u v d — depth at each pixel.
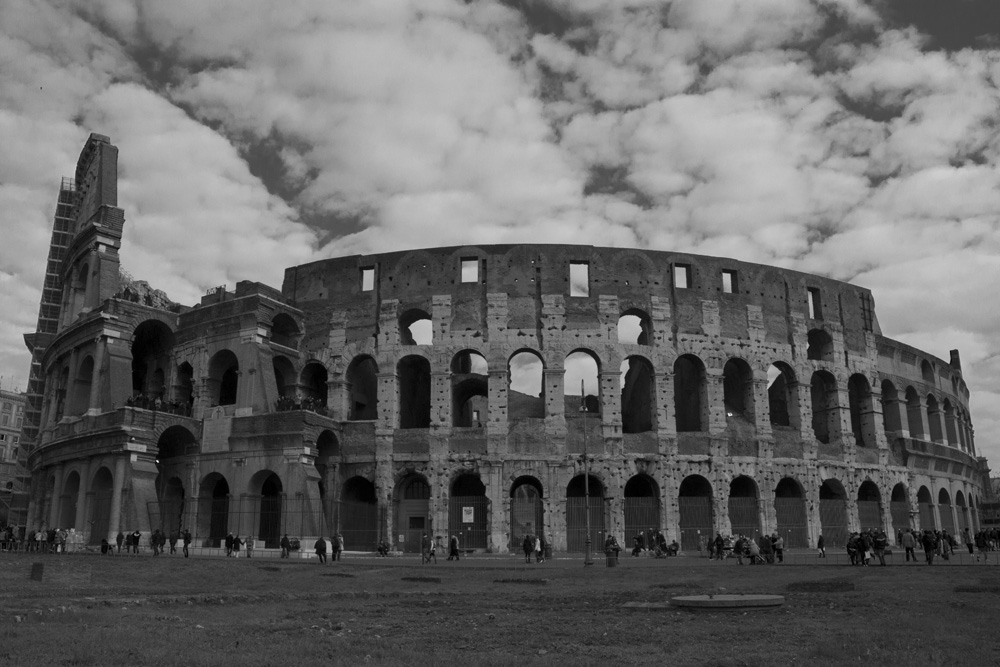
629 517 72.12
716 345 77.19
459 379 81.19
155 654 15.84
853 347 85.56
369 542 72.19
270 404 70.81
